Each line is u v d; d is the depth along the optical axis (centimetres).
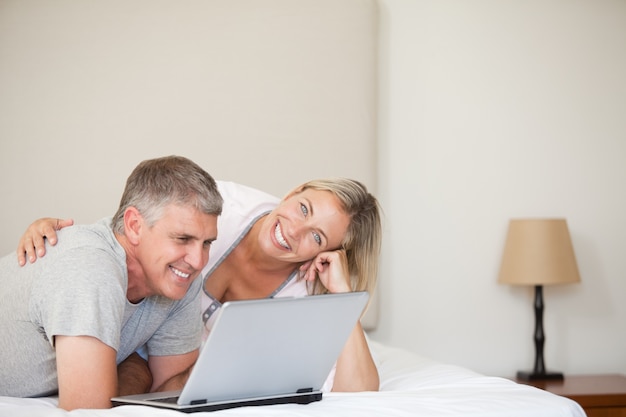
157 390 191
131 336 180
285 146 314
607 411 311
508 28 353
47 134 295
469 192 348
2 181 292
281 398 158
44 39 298
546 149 356
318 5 320
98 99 299
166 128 303
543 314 349
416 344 342
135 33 304
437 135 345
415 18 344
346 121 321
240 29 312
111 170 297
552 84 357
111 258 161
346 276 221
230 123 309
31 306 159
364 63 323
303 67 317
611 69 363
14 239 290
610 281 362
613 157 362
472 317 347
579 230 359
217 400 149
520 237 335
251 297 231
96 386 150
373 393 173
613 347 362
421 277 343
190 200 161
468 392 176
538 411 162
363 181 322
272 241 223
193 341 192
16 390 172
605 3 362
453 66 347
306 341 151
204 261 166
